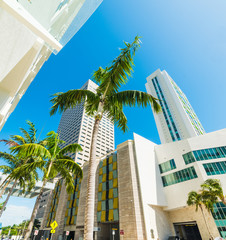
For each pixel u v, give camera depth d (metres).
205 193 18.22
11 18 2.25
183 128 53.22
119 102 7.39
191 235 24.81
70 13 2.92
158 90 68.62
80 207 29.77
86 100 8.08
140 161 25.95
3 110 6.08
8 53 2.74
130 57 7.15
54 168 12.78
